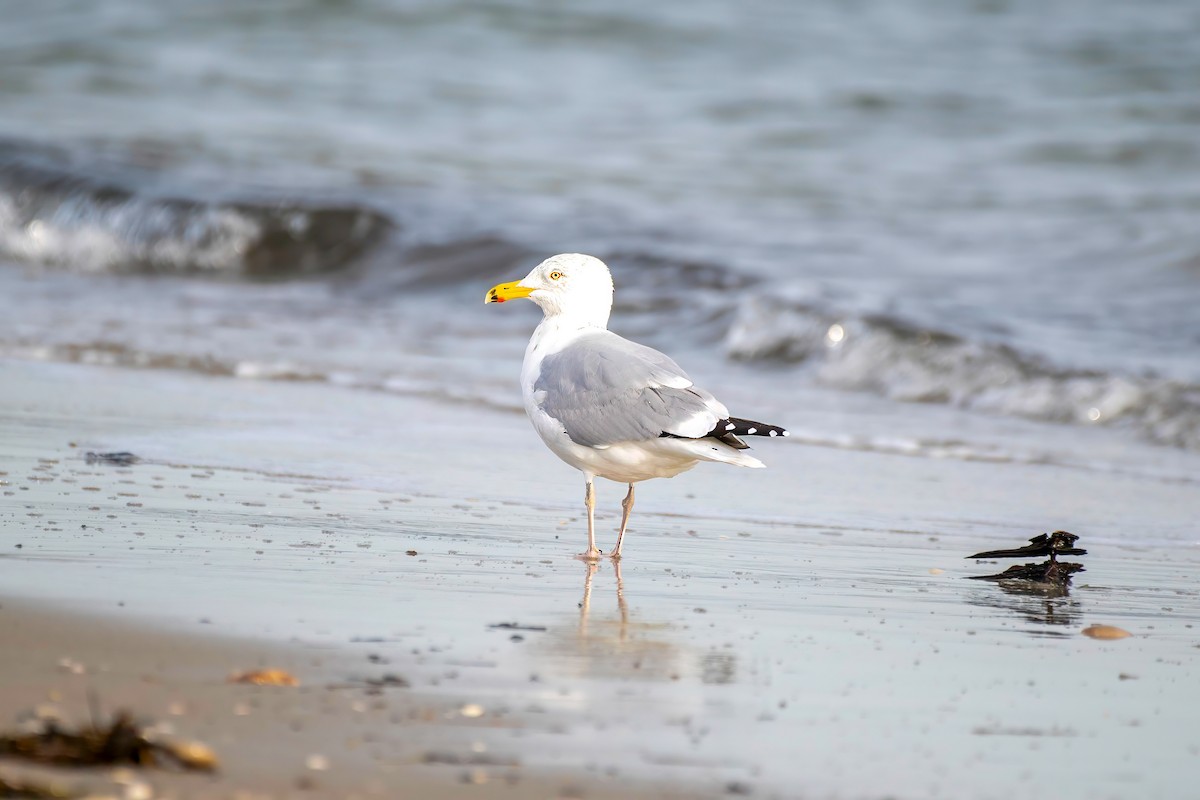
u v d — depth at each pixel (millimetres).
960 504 11484
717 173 27453
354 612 7535
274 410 13914
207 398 14320
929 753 5852
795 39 37062
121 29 37656
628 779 5371
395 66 35250
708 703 6344
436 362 16812
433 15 38656
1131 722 6324
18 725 5531
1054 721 6312
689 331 18859
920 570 9336
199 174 27109
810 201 25641
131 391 14461
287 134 30172
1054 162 27781
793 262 21703
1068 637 7797
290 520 9703
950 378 16141
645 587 8539
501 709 6078
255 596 7727
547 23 37969
